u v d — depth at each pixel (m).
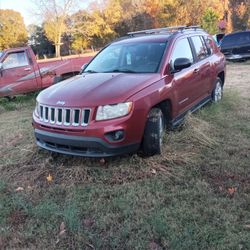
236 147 5.20
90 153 4.38
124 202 3.85
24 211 3.81
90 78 5.14
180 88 5.43
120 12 48.59
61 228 3.49
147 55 5.46
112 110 4.27
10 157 5.33
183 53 5.88
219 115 6.68
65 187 4.29
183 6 42.25
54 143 4.59
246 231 3.29
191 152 5.02
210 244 3.13
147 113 4.57
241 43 17.95
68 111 4.38
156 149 4.75
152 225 3.42
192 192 3.99
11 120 8.11
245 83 10.95
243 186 4.07
